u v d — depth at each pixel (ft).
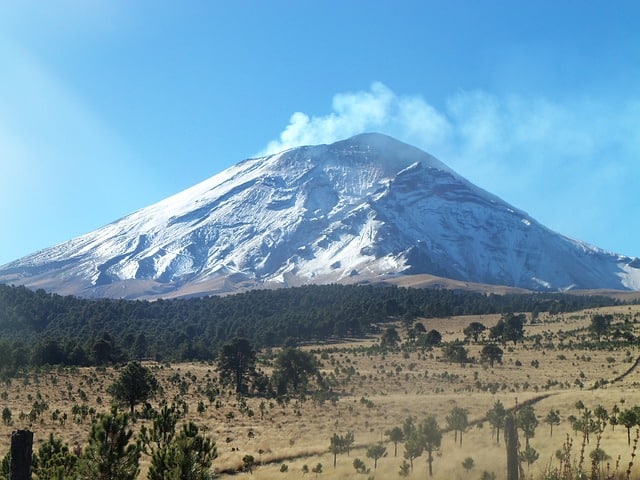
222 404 357.00
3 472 90.58
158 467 92.17
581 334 626.23
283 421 291.17
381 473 161.58
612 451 147.02
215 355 625.41
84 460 89.25
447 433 217.56
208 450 95.09
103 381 439.63
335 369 467.52
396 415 283.18
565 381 394.52
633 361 456.04
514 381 405.80
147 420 293.64
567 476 70.79
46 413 305.32
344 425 268.21
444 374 432.66
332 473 165.99
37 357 526.16
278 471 175.01
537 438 190.29
